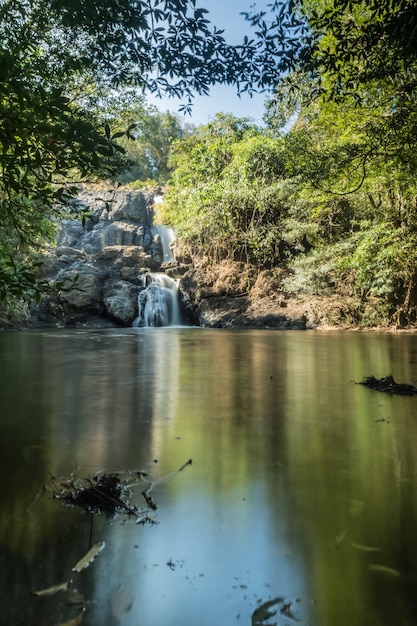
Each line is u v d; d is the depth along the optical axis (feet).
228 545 5.44
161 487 7.29
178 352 34.27
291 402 14.89
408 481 7.54
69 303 81.00
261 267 85.51
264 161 77.15
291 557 5.19
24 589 4.61
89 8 13.29
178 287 89.40
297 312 74.33
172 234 108.47
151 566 5.01
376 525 5.94
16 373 22.13
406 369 23.86
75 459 8.77
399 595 4.53
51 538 5.61
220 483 7.48
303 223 75.46
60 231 102.89
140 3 13.11
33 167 8.68
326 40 24.80
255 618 4.20
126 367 24.80
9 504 6.63
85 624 4.11
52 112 8.24
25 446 9.66
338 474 7.91
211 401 15.06
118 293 83.97
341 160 31.81
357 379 20.21
